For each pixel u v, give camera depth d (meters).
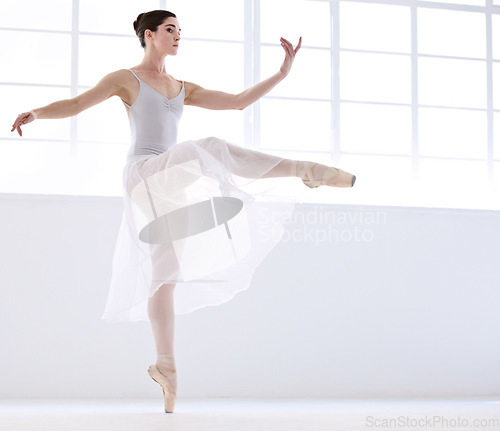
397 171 4.90
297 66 4.82
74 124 4.50
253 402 3.91
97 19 4.63
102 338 4.14
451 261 4.57
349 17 4.93
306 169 2.96
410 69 4.97
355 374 4.38
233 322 4.27
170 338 3.21
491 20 5.10
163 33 3.45
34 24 4.57
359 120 4.89
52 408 3.48
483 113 5.07
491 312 4.59
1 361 4.06
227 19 4.77
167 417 2.98
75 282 4.16
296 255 4.38
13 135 4.50
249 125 4.70
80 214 4.20
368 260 4.46
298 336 4.34
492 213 4.64
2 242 4.13
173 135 3.43
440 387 4.47
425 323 4.50
